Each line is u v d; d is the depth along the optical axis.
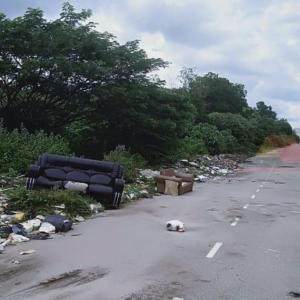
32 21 21.14
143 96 24.02
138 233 8.71
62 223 8.71
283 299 5.01
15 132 18.19
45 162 12.78
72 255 6.76
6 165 16.25
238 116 62.31
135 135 26.98
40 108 23.59
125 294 5.02
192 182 18.56
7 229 8.10
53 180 12.50
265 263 6.60
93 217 10.63
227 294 5.12
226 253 7.19
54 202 10.59
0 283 5.35
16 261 6.33
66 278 5.58
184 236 8.54
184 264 6.40
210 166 31.17
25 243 7.52
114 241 7.87
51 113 23.98
